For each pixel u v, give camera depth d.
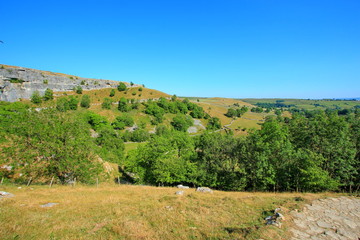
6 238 9.67
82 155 26.11
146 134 90.19
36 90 113.88
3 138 23.80
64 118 27.56
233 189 31.38
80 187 23.19
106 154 46.69
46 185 22.91
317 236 10.77
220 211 14.49
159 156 37.06
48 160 24.69
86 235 10.45
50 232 10.56
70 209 14.22
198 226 11.98
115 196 19.14
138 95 147.00
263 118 152.50
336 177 26.09
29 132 23.78
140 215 13.60
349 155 26.52
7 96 101.94
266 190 29.45
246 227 11.49
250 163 29.84
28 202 15.05
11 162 23.94
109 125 93.25
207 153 37.25
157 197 18.75
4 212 12.47
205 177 34.03
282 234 10.56
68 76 149.88
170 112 131.62
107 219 12.66
